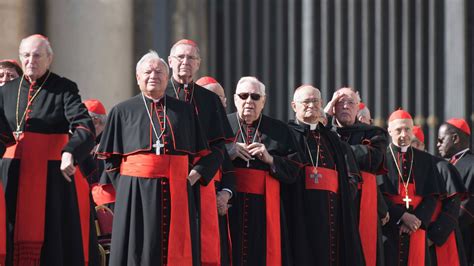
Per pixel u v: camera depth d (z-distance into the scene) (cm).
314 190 3688
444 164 4312
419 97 5559
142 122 3212
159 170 3181
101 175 3694
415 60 5581
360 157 3884
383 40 5581
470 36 5584
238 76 5600
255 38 5631
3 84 3256
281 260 3625
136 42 5281
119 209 3197
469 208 4453
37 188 3136
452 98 5547
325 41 5566
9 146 3152
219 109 3422
